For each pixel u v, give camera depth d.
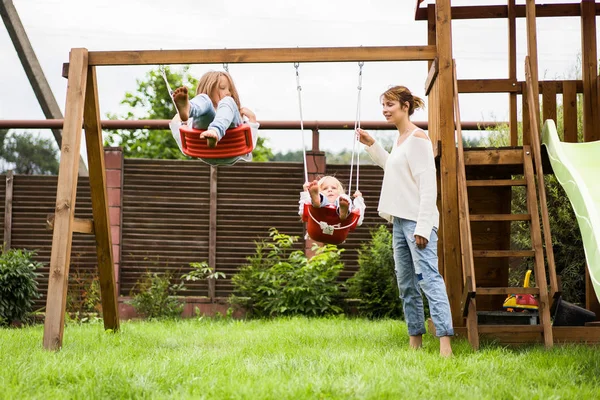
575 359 4.39
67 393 3.35
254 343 5.59
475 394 3.30
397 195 4.93
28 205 9.92
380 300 9.20
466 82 6.79
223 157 5.29
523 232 8.61
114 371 3.72
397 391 3.32
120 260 9.83
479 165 6.14
